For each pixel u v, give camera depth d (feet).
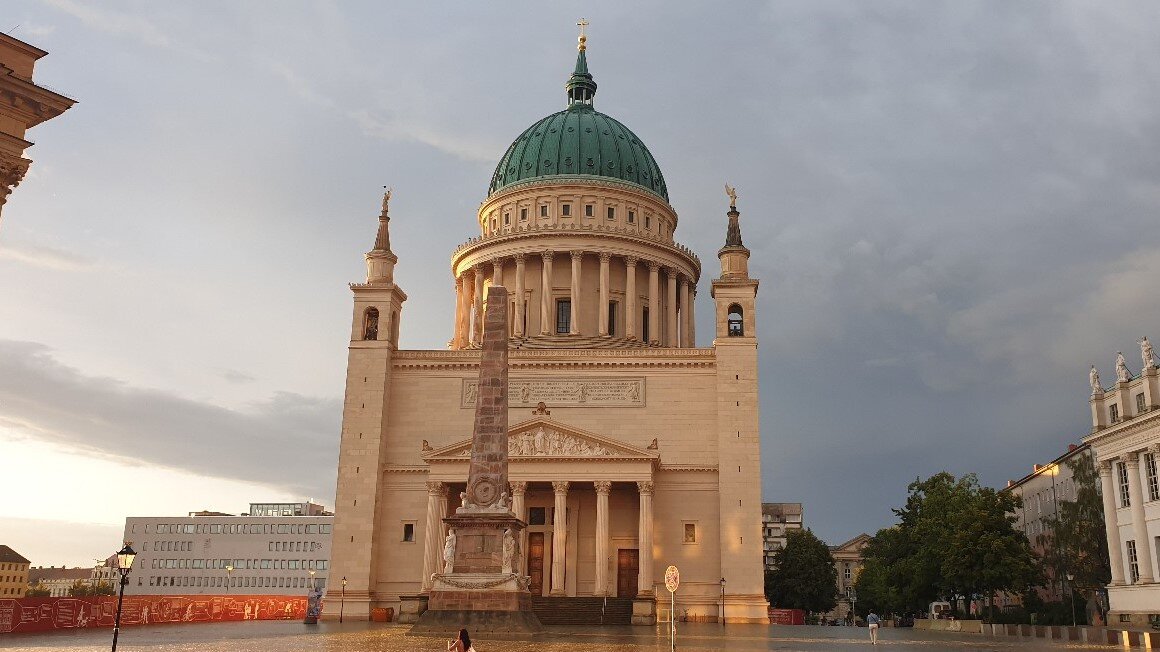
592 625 248.73
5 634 174.40
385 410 295.28
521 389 299.38
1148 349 253.03
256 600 274.57
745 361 290.15
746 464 281.13
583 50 433.07
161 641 155.53
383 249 314.76
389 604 281.33
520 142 399.24
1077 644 186.50
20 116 120.16
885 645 177.47
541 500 288.71
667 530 282.36
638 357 297.94
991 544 294.25
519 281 355.97
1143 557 250.78
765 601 270.67
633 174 386.52
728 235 309.22
